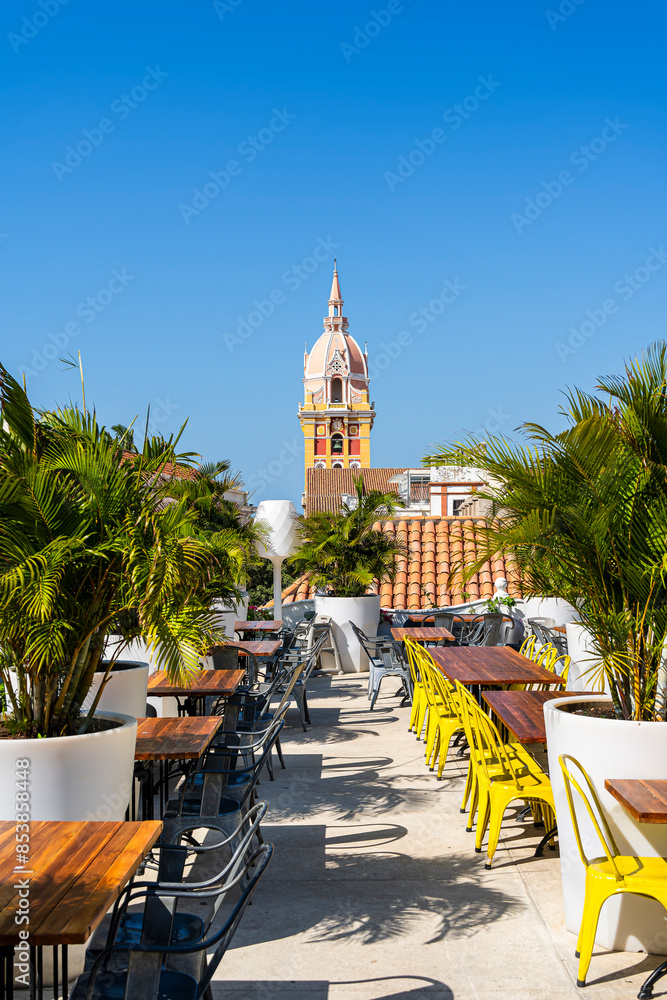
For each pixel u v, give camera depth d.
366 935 4.06
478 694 7.64
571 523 4.09
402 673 10.20
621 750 3.79
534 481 4.18
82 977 2.89
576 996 3.47
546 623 12.14
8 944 2.28
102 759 3.91
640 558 4.08
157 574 3.95
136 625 4.39
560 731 4.03
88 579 4.30
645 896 3.67
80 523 4.20
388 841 5.41
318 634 12.25
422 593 14.99
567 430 4.07
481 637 11.48
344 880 4.76
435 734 7.41
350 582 13.29
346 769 7.25
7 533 4.06
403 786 6.70
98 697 4.38
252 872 4.88
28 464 4.19
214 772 4.61
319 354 101.69
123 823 3.16
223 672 7.21
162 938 2.97
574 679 7.57
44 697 4.23
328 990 3.55
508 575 14.91
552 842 5.26
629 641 4.17
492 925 4.14
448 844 5.33
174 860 3.71
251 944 3.98
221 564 6.64
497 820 4.91
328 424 100.38
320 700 10.70
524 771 5.15
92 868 2.71
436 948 3.92
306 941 4.00
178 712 7.28
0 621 3.91
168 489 4.83
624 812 3.80
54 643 3.91
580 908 3.96
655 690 4.15
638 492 4.09
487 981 3.61
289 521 13.61
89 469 4.35
